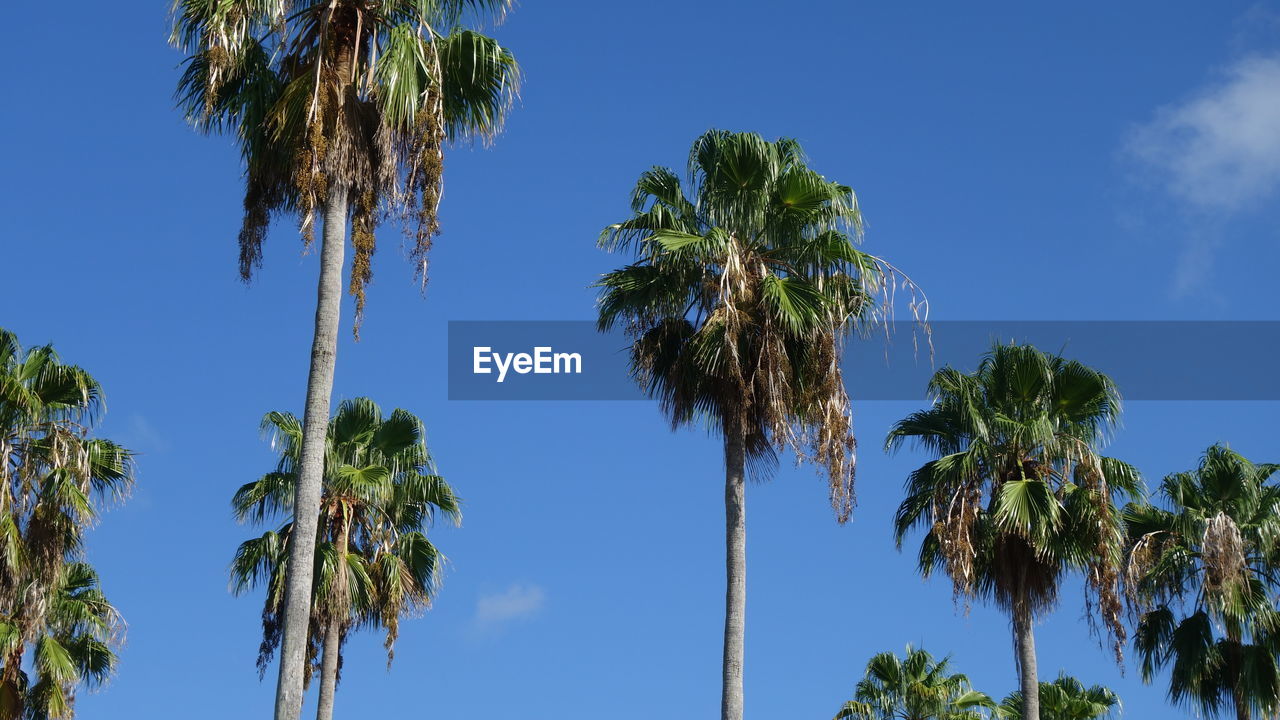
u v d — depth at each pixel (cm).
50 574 2680
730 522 2169
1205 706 2964
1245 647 2923
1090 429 2814
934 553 2859
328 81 1853
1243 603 2867
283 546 2988
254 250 1891
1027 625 2711
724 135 2289
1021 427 2738
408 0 1950
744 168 2266
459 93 1991
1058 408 2852
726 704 2077
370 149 1859
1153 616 3011
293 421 3166
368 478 3072
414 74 1852
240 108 1928
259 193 1905
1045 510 2658
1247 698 2894
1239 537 2870
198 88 1948
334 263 1798
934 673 4316
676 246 2183
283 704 1642
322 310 1781
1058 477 2759
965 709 4241
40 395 2808
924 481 2855
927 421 2881
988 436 2786
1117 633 2622
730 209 2269
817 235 2289
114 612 3164
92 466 2817
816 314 2175
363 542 3122
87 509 2692
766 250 2295
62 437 2711
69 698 2928
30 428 2733
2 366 2789
